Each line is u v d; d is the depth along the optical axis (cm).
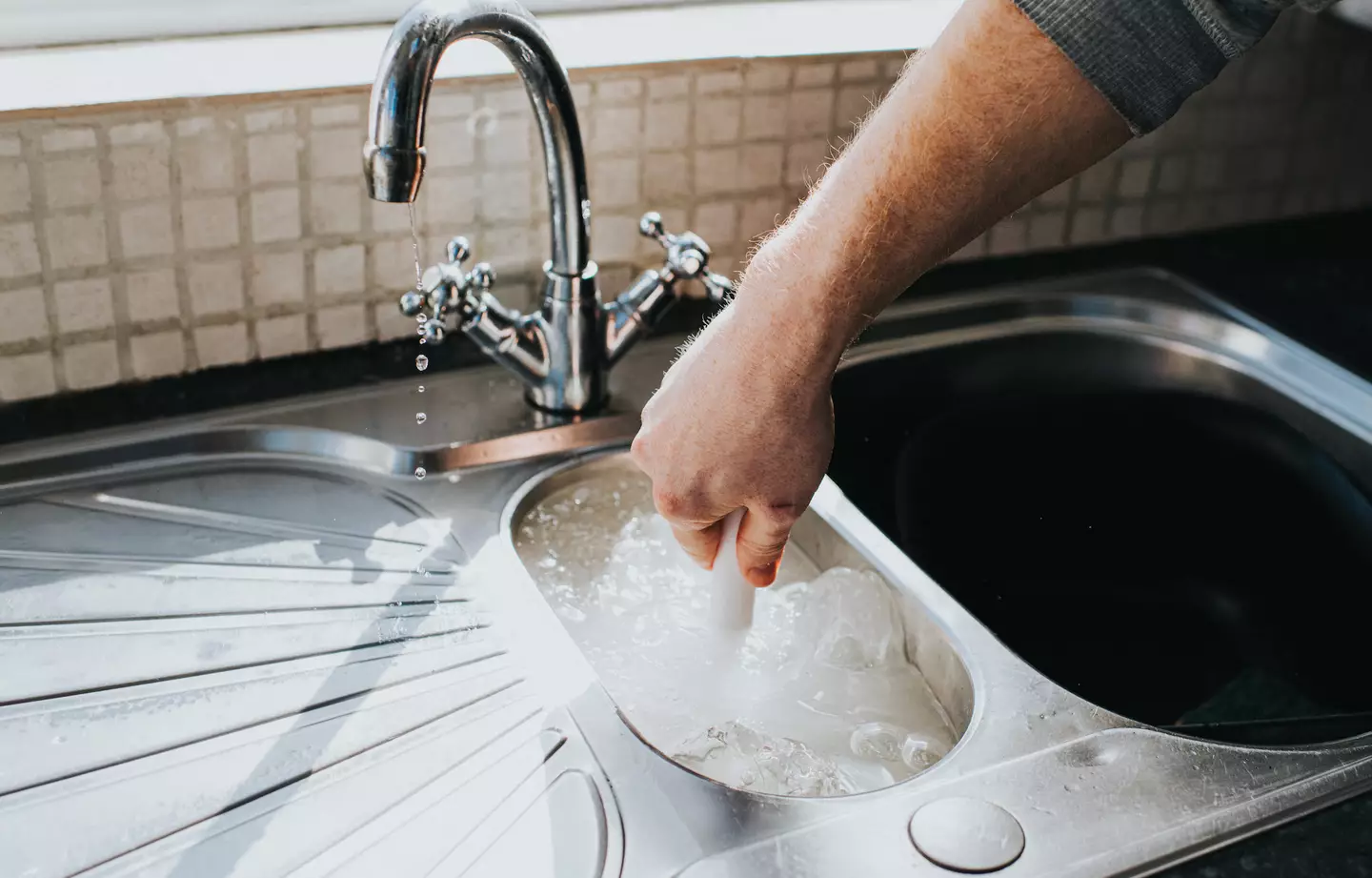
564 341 108
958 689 88
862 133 67
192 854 69
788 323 69
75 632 85
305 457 106
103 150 100
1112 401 133
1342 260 145
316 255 112
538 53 92
